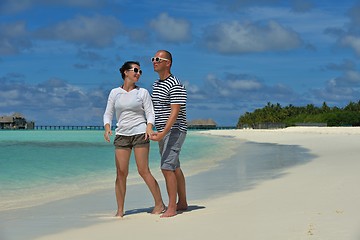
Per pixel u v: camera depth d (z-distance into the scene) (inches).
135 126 247.4
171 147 248.5
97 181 466.6
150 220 233.5
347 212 220.8
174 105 245.0
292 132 2369.6
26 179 486.0
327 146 1005.2
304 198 274.2
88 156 862.5
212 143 1423.5
